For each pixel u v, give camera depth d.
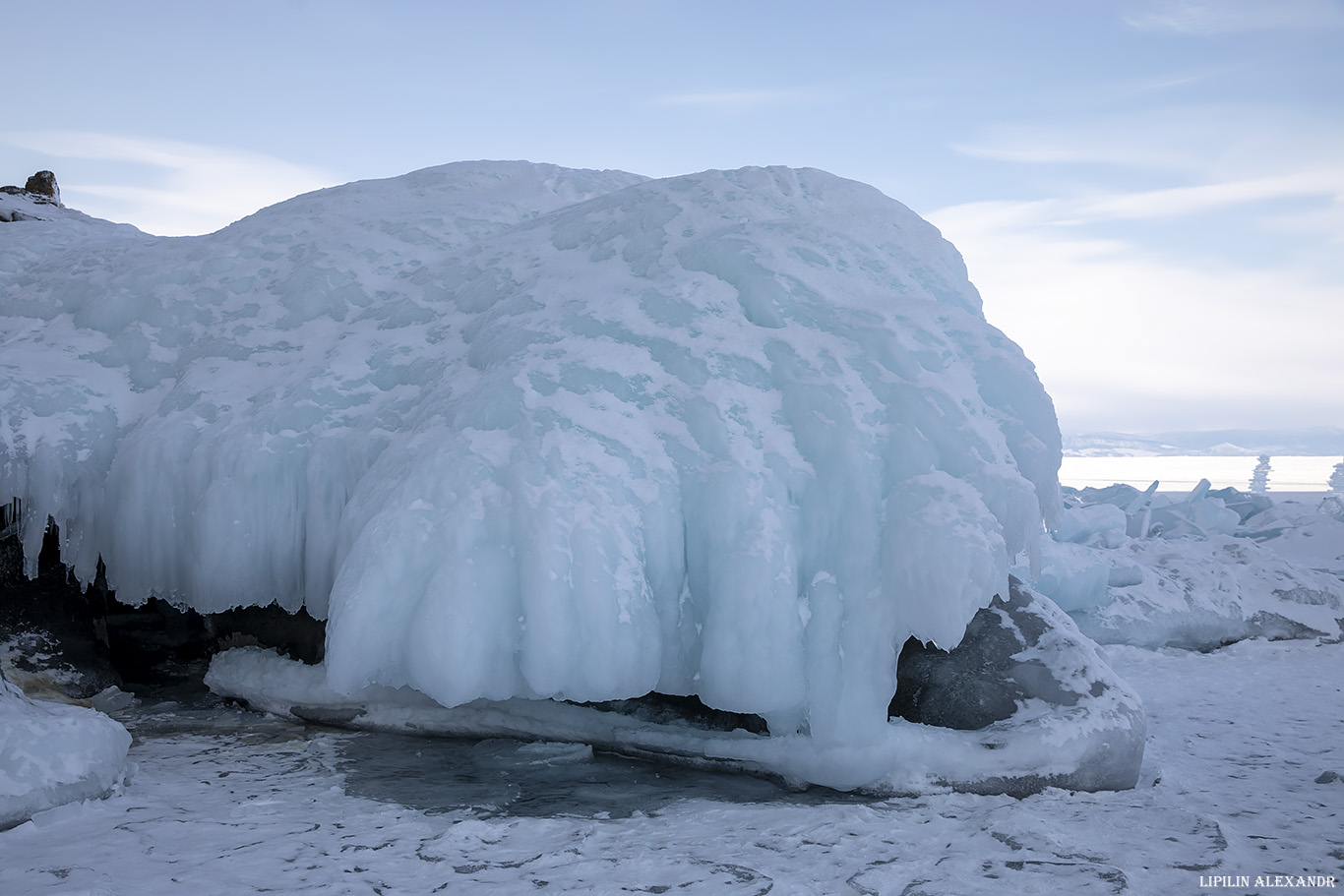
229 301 5.88
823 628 3.83
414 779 4.01
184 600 4.85
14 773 3.29
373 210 6.58
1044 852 3.09
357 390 5.00
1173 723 5.14
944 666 4.27
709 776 4.12
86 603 5.77
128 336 5.68
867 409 4.14
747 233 5.08
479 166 7.43
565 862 3.02
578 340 4.57
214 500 4.62
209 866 2.92
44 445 5.00
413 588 3.80
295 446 4.73
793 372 4.33
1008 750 3.79
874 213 5.49
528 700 4.58
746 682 3.68
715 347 4.48
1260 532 12.77
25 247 7.26
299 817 3.45
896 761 3.81
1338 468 28.38
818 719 3.80
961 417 4.11
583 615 3.65
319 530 4.62
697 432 4.13
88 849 3.03
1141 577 8.12
